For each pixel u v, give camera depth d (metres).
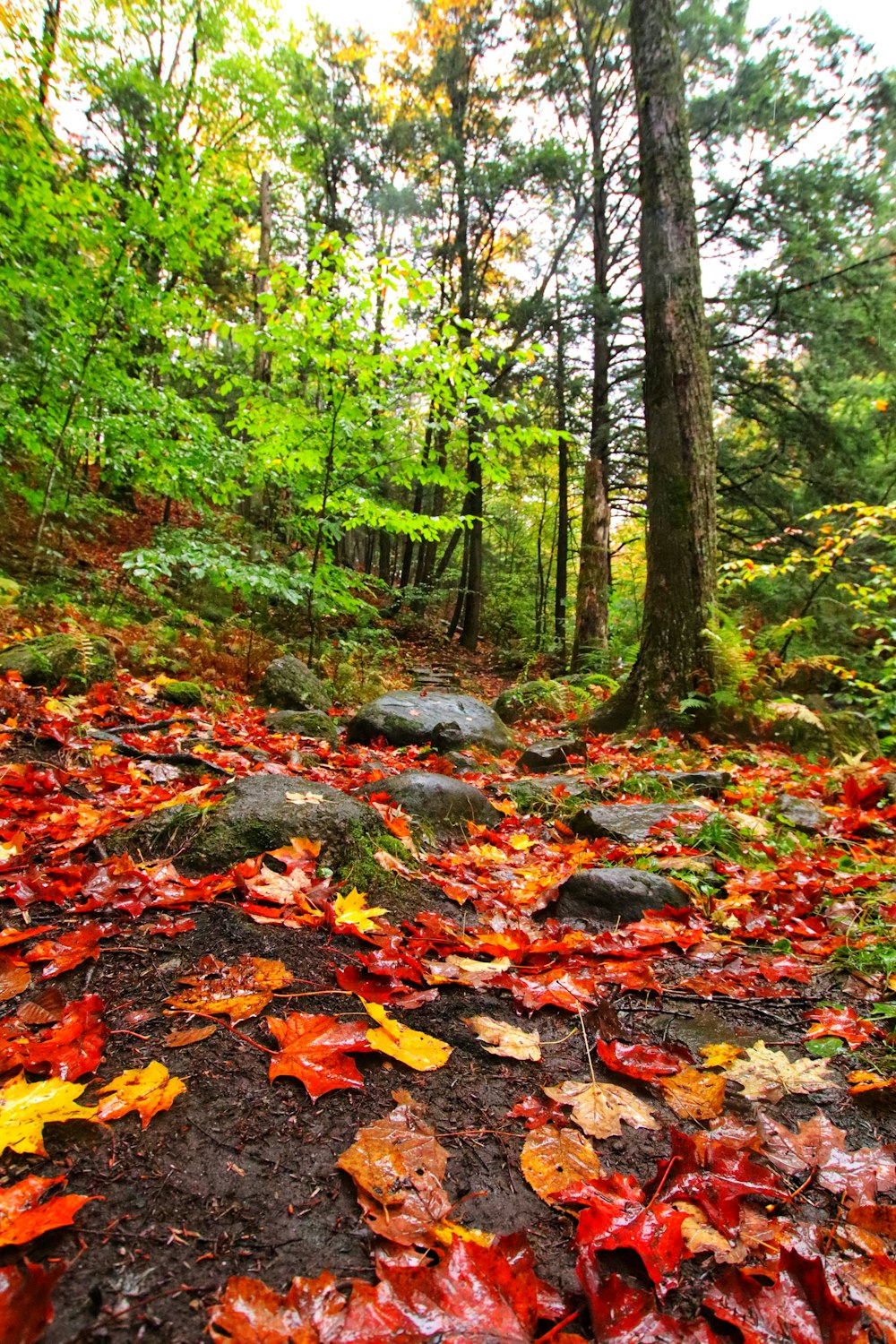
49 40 6.12
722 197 11.89
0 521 7.62
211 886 1.70
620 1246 0.86
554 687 7.50
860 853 2.82
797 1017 1.62
